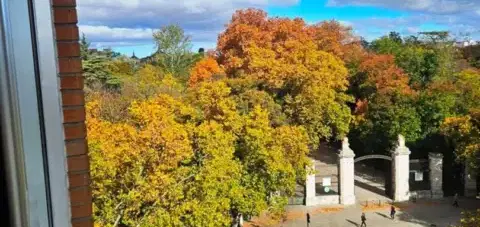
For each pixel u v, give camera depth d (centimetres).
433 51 5678
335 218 4003
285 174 3272
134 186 2200
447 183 4719
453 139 4278
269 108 4284
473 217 2842
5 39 203
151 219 2203
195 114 3294
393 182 4472
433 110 4884
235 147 3197
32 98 212
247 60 4950
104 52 5572
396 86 5175
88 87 4322
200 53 7481
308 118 4694
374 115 5228
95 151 2084
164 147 2327
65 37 248
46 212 216
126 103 3688
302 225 3838
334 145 6266
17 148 206
